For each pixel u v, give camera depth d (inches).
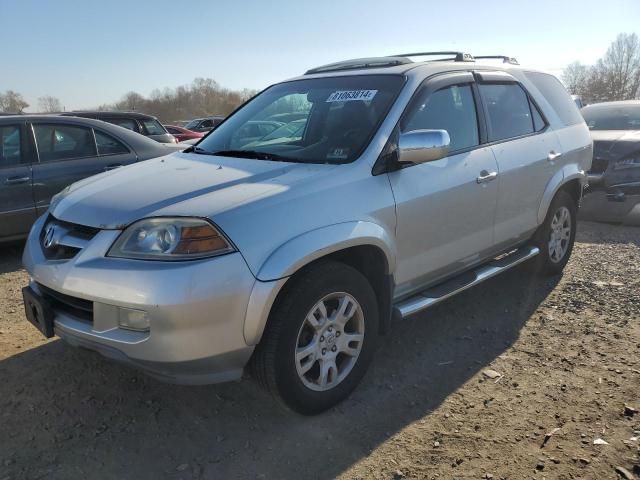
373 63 159.8
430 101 142.8
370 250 124.1
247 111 167.5
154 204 106.4
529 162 168.9
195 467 103.4
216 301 97.7
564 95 205.6
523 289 189.3
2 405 122.3
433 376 135.1
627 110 346.9
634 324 159.8
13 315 170.4
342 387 121.3
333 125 137.5
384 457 105.5
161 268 97.2
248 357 106.0
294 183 113.2
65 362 140.8
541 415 117.3
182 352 98.0
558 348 147.2
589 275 201.8
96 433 113.0
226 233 100.0
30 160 233.6
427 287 146.0
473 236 152.5
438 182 137.0
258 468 103.1
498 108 166.2
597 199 301.1
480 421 116.0
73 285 103.8
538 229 186.4
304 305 109.0
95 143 252.5
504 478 98.7
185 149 161.2
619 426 112.3
